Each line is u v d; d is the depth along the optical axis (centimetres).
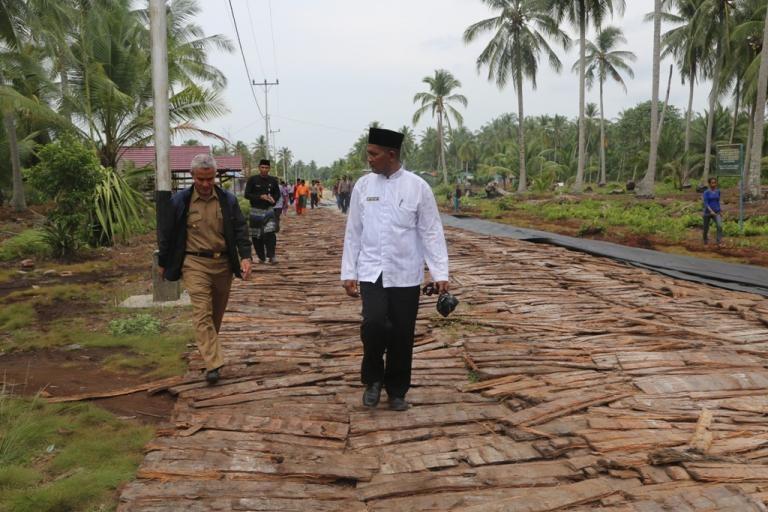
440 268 359
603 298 703
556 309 639
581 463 295
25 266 984
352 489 277
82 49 1548
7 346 516
